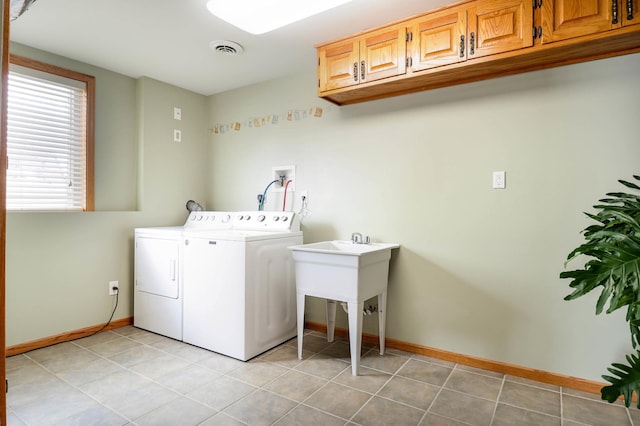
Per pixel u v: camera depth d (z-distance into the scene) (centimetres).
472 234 232
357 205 278
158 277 287
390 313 263
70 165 285
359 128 277
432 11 207
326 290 227
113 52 271
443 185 242
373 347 264
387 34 224
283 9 207
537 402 187
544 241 210
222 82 335
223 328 247
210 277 254
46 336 262
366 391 199
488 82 225
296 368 228
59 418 171
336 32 241
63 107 281
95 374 217
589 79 197
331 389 201
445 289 241
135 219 316
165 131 338
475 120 230
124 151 316
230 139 355
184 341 270
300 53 272
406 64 218
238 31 238
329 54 248
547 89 208
